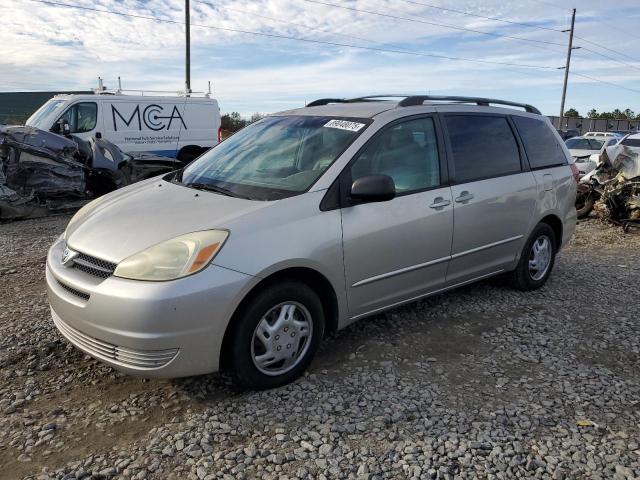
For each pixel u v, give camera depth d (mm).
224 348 3236
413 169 4086
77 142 11180
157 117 13406
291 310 3385
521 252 5117
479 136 4684
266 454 2787
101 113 12523
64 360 3760
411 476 2646
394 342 4152
